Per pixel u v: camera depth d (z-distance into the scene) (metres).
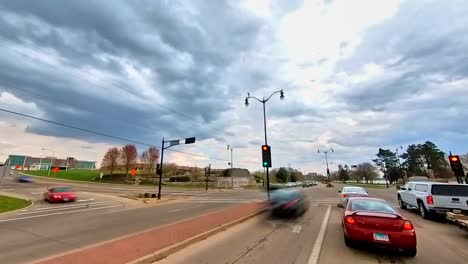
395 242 6.99
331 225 11.77
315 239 9.02
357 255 7.14
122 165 87.25
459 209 12.52
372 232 7.23
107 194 39.97
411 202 15.84
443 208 12.81
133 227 12.52
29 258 7.62
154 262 6.72
